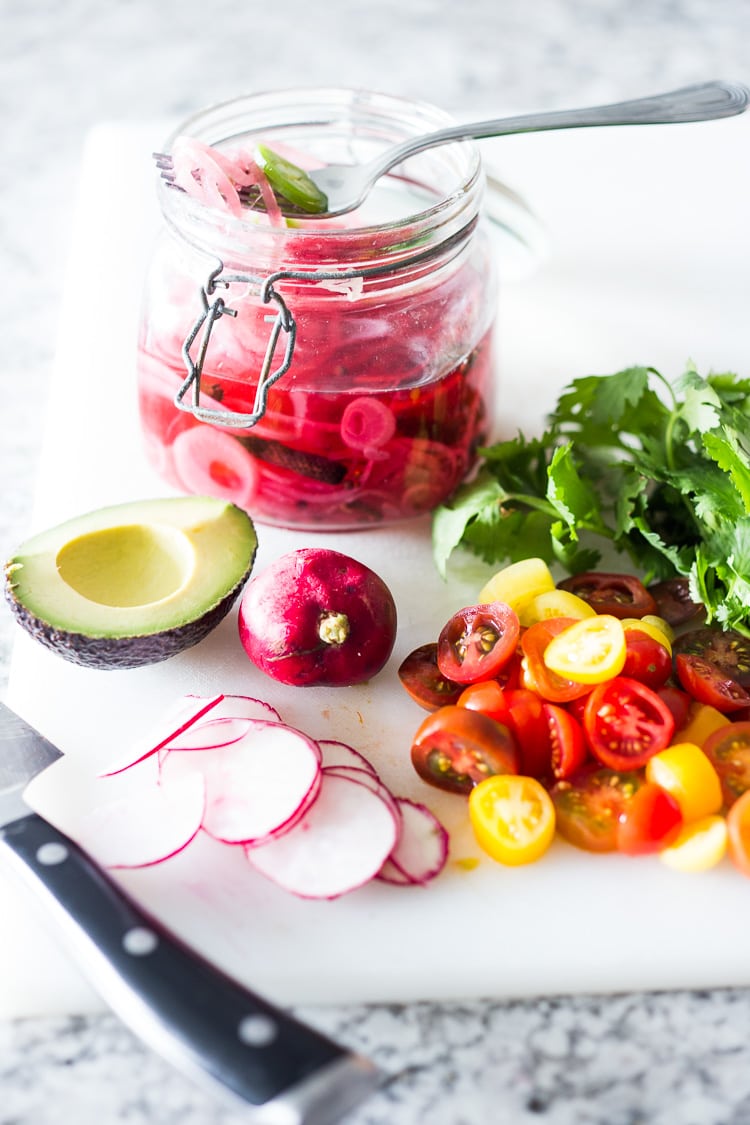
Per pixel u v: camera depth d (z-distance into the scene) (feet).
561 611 1.72
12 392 2.16
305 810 1.57
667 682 1.72
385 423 1.78
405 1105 1.46
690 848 1.56
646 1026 1.51
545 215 2.31
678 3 2.97
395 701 1.73
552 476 1.76
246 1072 1.34
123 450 1.98
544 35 2.86
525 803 1.58
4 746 1.64
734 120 2.47
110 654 1.65
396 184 1.95
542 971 1.51
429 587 1.85
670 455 1.82
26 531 1.96
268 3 3.00
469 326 1.83
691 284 2.20
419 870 1.56
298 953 1.52
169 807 1.58
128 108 2.67
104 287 2.19
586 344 2.13
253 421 1.71
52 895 1.47
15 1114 1.46
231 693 1.73
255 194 1.79
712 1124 1.45
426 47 2.83
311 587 1.68
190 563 1.71
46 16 2.93
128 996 1.40
